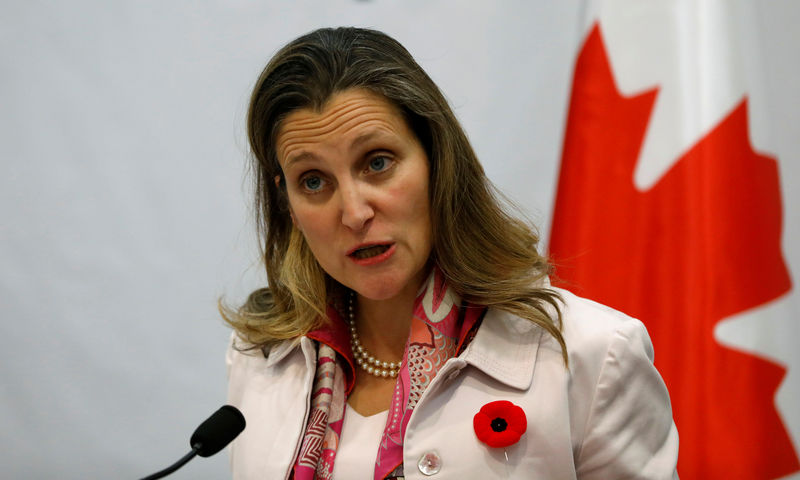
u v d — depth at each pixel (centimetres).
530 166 847
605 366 421
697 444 638
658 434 432
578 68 736
